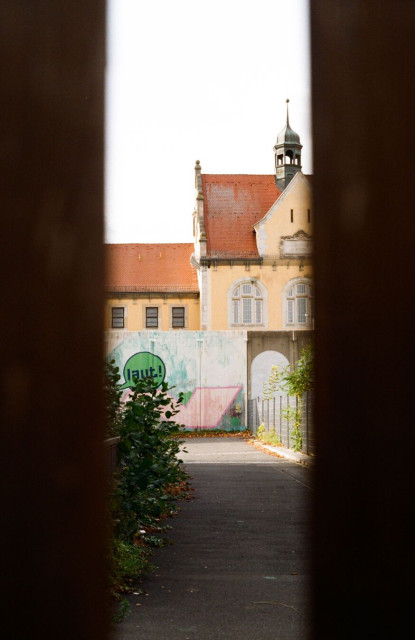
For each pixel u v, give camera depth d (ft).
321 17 4.24
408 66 3.96
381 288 4.08
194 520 30.12
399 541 4.03
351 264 4.17
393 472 4.03
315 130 4.28
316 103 4.26
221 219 176.96
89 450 4.35
